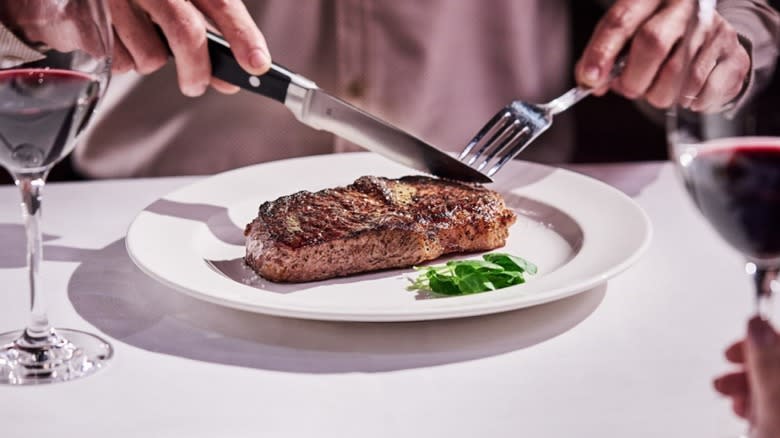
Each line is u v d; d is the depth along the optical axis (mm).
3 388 583
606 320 649
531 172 848
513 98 1222
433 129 1200
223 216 787
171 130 1143
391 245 704
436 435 547
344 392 582
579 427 552
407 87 1160
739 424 550
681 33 881
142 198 867
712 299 672
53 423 556
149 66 838
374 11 1129
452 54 1177
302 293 677
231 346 626
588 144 1447
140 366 604
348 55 1139
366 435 548
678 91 531
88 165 1143
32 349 608
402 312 605
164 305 674
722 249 747
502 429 551
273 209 725
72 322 651
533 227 777
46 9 568
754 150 508
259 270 696
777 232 515
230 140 1148
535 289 648
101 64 590
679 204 832
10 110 565
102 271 722
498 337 633
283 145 1158
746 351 536
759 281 540
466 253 740
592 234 734
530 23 1205
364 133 779
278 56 1136
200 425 555
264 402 573
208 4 796
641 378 588
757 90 512
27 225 606
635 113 1426
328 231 698
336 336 636
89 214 829
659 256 737
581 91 874
